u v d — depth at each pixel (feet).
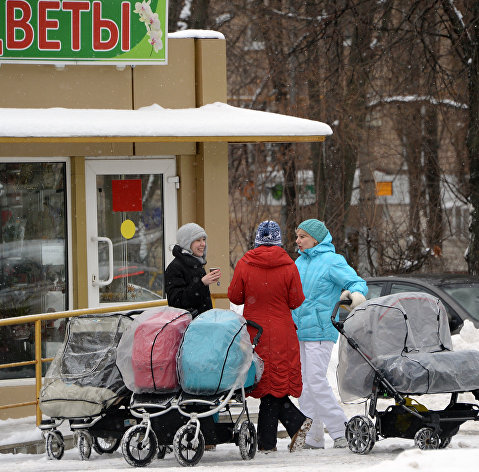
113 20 129.08
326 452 97.81
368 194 280.51
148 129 120.67
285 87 301.63
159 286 135.03
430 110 286.87
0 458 102.42
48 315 109.81
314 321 101.45
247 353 88.33
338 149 277.44
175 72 135.54
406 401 96.99
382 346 95.04
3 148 125.29
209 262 134.10
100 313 114.21
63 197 129.49
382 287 155.53
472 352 96.37
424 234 266.77
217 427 90.58
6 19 125.18
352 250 266.16
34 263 128.16
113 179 132.36
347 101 271.90
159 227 134.82
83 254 130.00
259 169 304.30
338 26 265.54
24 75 128.36
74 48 127.75
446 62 314.76
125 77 132.77
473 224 234.99
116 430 94.07
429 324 97.86
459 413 97.09
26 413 123.75
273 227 95.86
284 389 93.61
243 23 330.54
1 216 126.52
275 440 95.30
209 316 88.94
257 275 94.43
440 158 326.44
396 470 65.16
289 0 298.97
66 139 117.19
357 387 96.53
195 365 86.38
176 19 280.72
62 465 91.50
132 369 87.76
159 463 91.15
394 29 252.83
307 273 102.22
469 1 237.66
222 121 125.18
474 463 67.92
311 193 316.19
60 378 92.89
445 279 152.87
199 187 134.82
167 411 86.89
